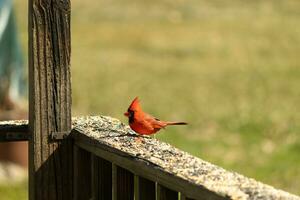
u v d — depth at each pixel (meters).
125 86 25.70
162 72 29.59
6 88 14.36
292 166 14.70
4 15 14.84
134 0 51.75
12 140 4.66
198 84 26.48
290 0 52.53
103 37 40.25
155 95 23.95
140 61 32.66
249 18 46.44
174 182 3.47
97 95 23.44
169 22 45.62
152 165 3.68
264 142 16.94
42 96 4.53
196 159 3.78
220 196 3.13
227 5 51.19
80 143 4.55
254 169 14.47
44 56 4.51
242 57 33.44
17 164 13.16
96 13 48.47
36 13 4.47
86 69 29.72
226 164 14.82
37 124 4.54
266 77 27.81
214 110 20.92
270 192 3.15
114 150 4.10
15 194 12.03
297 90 24.73
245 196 3.08
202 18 47.16
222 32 41.16
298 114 20.16
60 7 4.50
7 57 14.80
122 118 19.72
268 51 35.09
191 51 35.22
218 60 32.88
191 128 18.30
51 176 4.60
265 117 19.67
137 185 3.86
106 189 4.48
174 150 4.00
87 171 4.62
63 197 4.63
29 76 4.59
